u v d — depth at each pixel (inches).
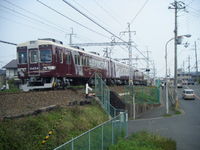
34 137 338.3
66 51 754.2
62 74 721.0
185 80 3225.9
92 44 1184.2
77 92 716.7
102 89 715.4
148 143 498.0
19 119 356.5
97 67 1039.0
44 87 689.6
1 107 411.2
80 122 476.7
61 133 391.5
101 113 624.7
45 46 681.6
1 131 297.3
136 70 1846.7
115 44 1148.5
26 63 697.6
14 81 1242.0
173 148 502.0
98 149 370.9
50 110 445.7
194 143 566.9
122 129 555.2
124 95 1021.8
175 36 1101.1
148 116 959.6
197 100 1466.5
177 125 772.0
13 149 292.4
